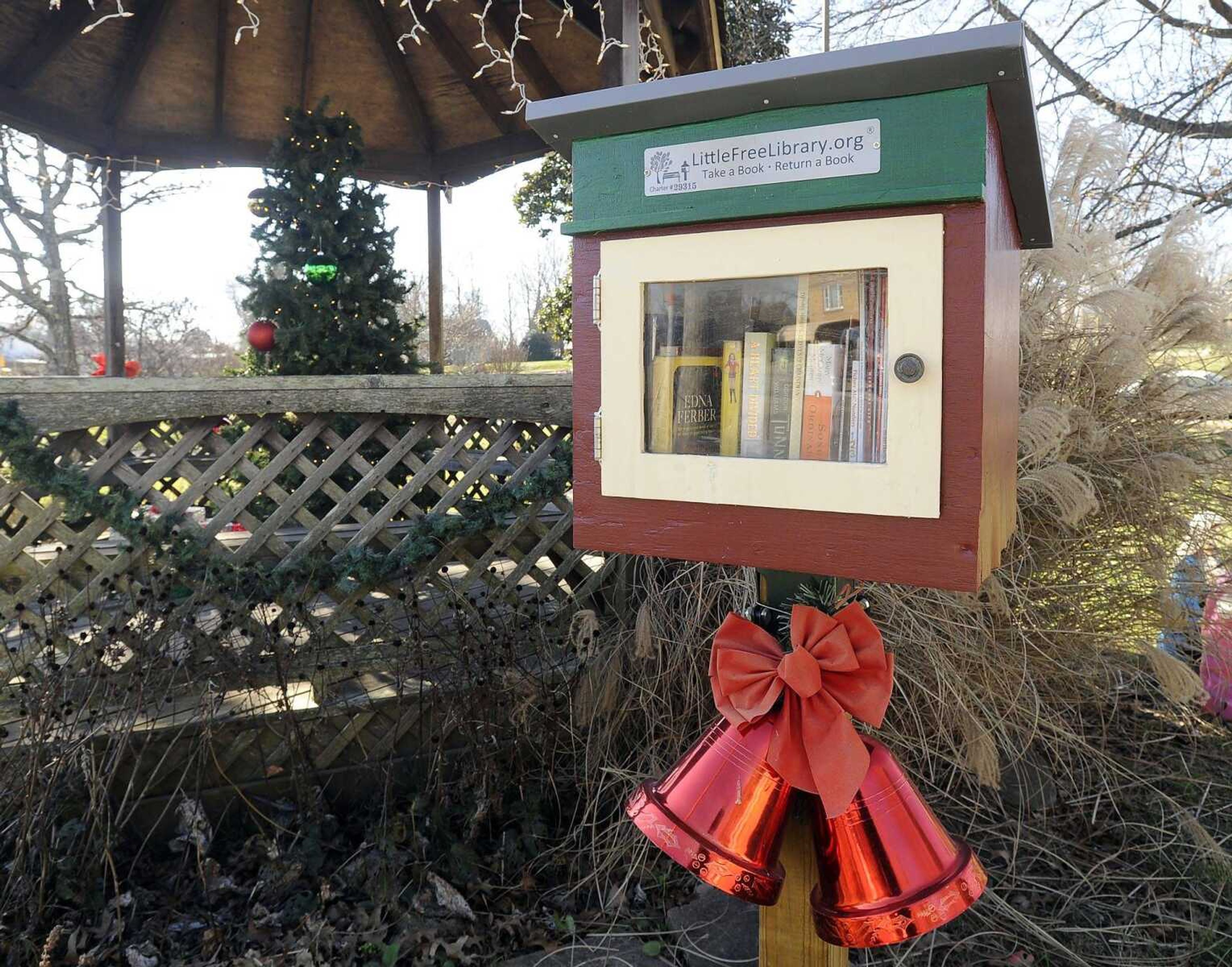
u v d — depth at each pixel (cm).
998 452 135
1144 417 295
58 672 246
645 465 137
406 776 284
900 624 269
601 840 260
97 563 278
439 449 312
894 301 117
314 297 459
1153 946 224
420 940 223
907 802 141
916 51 110
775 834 140
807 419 128
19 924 225
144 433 285
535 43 530
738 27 807
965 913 237
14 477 268
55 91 536
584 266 140
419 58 565
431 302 663
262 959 216
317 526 292
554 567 344
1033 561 289
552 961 219
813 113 119
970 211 113
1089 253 294
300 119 464
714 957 216
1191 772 305
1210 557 298
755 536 131
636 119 130
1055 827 276
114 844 243
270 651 279
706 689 276
